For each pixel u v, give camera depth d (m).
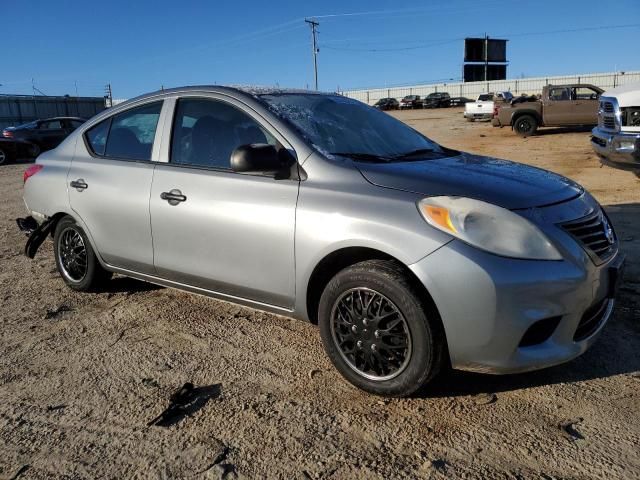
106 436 2.83
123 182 4.17
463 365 2.84
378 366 3.04
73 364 3.61
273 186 3.37
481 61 70.69
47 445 2.78
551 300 2.75
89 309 4.53
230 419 2.94
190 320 4.24
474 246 2.75
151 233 3.99
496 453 2.59
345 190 3.14
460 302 2.73
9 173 15.90
